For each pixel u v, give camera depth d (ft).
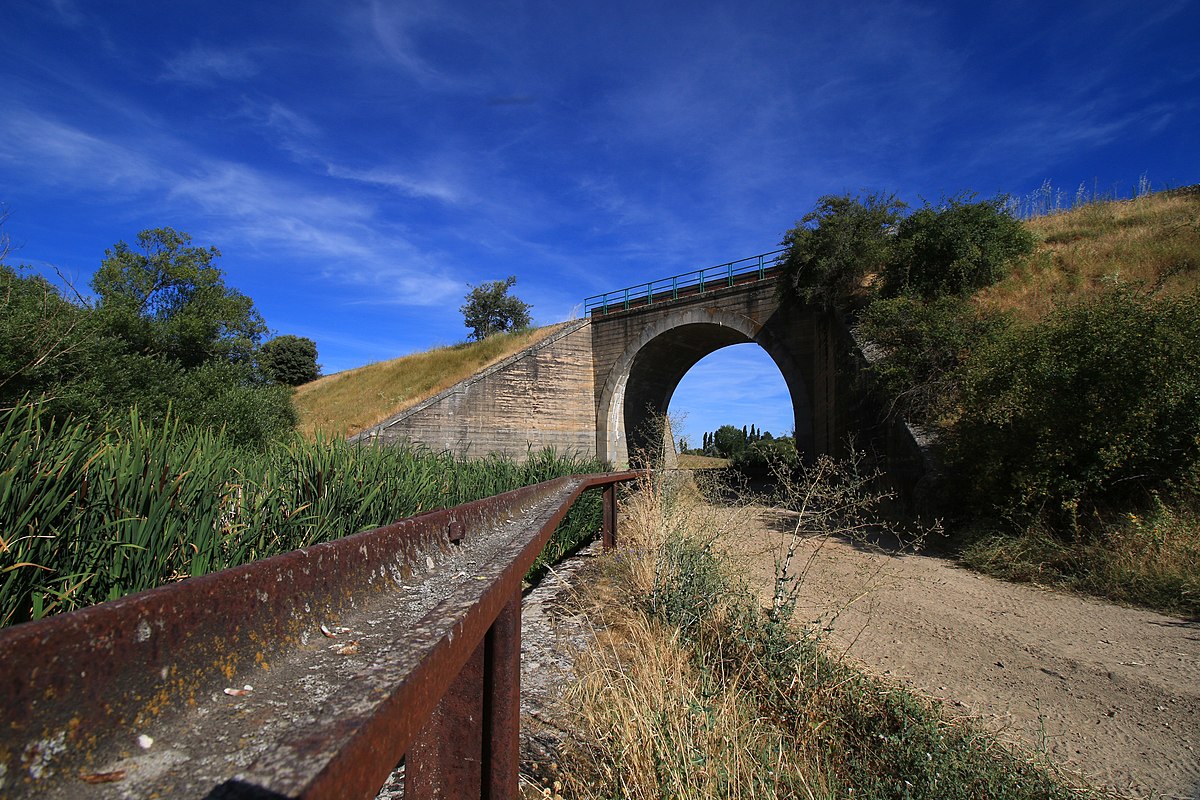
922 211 56.08
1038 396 28.32
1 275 26.27
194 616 2.71
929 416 39.11
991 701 12.97
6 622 5.57
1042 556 25.02
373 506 12.35
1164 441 24.80
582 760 8.62
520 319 149.38
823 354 66.95
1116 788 9.73
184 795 1.81
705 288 87.92
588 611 14.94
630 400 104.12
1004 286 52.65
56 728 1.91
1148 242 53.88
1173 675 14.43
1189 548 21.81
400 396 97.14
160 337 45.65
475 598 4.00
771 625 12.54
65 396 24.06
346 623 3.87
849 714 10.49
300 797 1.56
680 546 16.83
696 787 7.74
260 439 39.83
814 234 63.05
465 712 5.06
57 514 6.39
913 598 21.02
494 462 26.02
